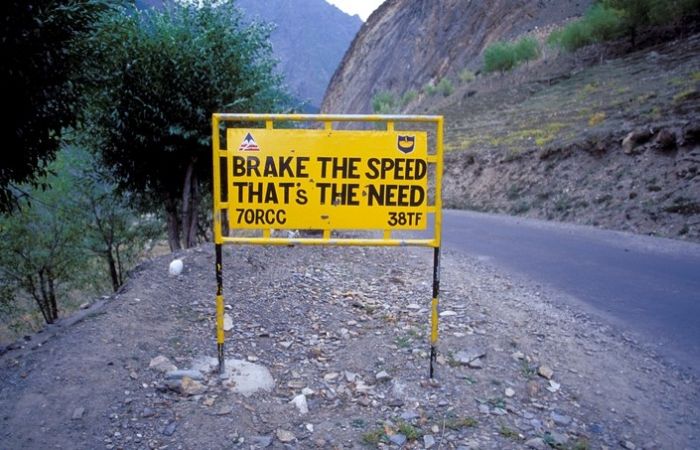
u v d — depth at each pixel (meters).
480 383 4.30
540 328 5.71
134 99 9.62
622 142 18.31
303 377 4.41
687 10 39.41
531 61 55.44
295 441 3.54
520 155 24.02
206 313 5.65
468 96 55.09
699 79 23.17
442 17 100.81
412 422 3.76
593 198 16.73
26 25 5.88
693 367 4.93
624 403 4.15
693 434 3.78
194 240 11.72
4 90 6.28
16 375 4.29
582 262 9.83
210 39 10.23
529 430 3.70
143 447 3.45
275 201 4.25
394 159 4.26
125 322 5.17
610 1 45.22
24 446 3.44
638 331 5.87
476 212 22.05
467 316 5.84
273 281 6.77
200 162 11.33
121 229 17.77
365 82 117.25
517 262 9.91
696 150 15.22
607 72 36.81
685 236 12.07
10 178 7.79
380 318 5.73
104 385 4.07
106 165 11.65
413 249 10.55
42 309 17.08
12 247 15.85
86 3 6.60
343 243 4.21
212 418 3.72
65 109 7.27
